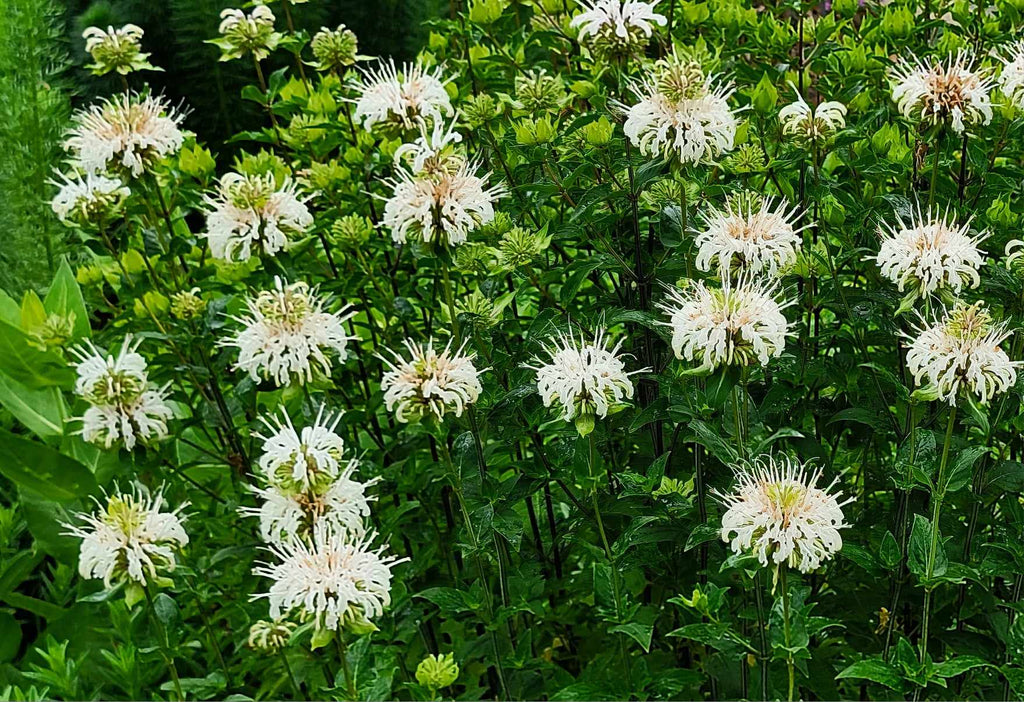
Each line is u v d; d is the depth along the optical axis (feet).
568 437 4.84
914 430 4.54
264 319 4.58
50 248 6.15
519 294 4.92
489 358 4.90
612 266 4.84
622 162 4.76
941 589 4.88
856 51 5.24
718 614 4.64
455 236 4.57
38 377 5.50
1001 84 4.77
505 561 4.96
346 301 5.41
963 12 5.31
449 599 4.78
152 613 4.49
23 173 6.04
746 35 5.50
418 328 5.53
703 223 4.80
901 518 4.82
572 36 5.26
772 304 4.36
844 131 4.91
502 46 5.55
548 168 5.09
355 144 5.48
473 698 4.97
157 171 5.20
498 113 5.16
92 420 4.83
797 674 4.75
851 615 4.99
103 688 5.41
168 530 4.44
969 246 4.43
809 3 5.36
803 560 4.21
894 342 4.90
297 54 5.58
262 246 4.84
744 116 5.32
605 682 4.71
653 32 5.20
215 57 7.25
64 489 5.42
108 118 4.97
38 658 5.52
